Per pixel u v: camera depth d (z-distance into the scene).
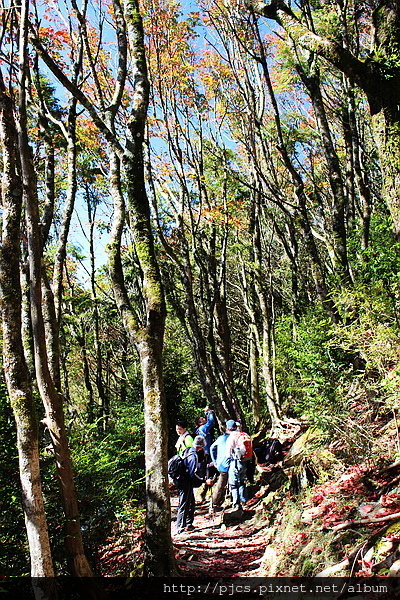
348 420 6.33
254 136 12.27
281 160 13.73
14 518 4.88
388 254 5.75
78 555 4.72
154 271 6.00
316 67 9.15
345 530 4.81
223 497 9.23
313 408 6.64
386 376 5.52
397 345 5.31
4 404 5.15
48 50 8.20
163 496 5.41
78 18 7.27
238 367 25.59
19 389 3.84
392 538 4.02
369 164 13.66
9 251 3.96
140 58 6.38
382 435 6.19
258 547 6.51
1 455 5.02
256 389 16.67
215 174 14.70
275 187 13.09
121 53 6.96
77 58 7.73
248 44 10.77
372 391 6.27
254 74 12.54
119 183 6.49
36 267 4.48
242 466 8.54
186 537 7.56
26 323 6.01
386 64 6.34
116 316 20.42
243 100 12.59
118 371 24.92
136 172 6.16
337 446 6.75
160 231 11.70
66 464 4.68
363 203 9.52
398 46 6.44
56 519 5.06
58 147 11.78
